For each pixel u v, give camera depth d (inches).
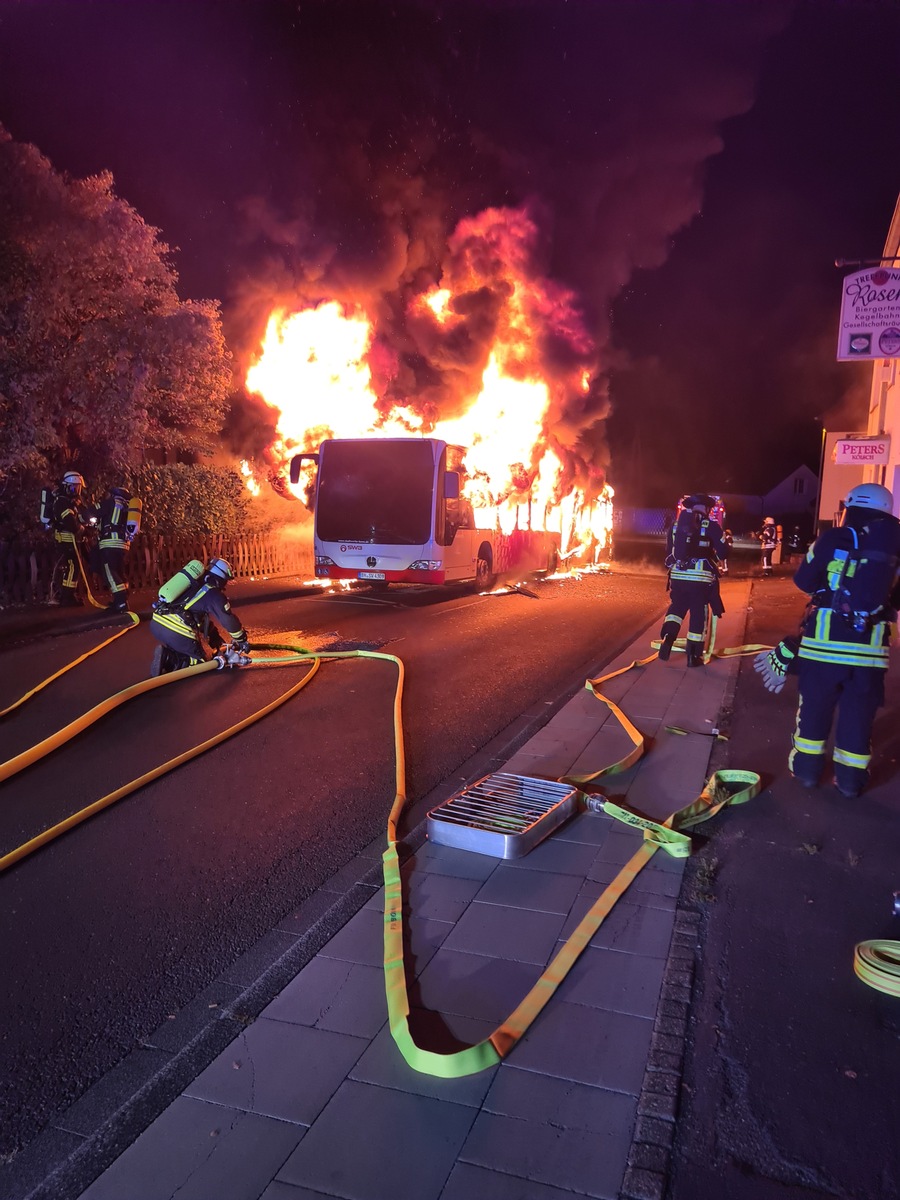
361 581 592.4
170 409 601.9
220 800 203.5
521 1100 100.2
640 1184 87.7
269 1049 110.4
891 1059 107.0
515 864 162.6
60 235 494.6
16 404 500.4
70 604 475.8
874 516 183.0
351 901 151.5
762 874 156.9
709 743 235.9
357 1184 88.8
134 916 150.9
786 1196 87.0
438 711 282.4
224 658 329.7
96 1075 112.2
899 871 157.8
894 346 362.9
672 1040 110.0
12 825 187.5
